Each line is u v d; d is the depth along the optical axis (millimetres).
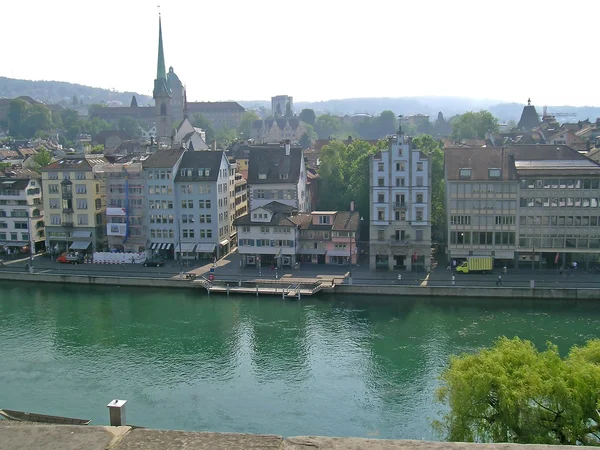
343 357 75438
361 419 59844
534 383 42000
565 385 41312
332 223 119500
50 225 134500
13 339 84000
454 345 78250
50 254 132875
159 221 128500
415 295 100188
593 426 42344
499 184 108000
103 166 128750
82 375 71250
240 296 104000
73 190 132125
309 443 7805
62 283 114812
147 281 111000
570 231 107812
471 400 44469
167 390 67000
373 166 111562
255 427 58625
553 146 119500
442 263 117125
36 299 104688
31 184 136625
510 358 46812
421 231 111750
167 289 109688
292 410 61938
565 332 82188
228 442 7875
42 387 67875
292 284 105125
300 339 82188
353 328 86062
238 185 143125
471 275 107250
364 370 71312
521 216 108375
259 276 111688
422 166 110125
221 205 129125
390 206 111812
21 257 133625
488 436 44594
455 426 45000
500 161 111312
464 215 109938
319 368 72250
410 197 111062
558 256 109250
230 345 80500
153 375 71062
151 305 99750
